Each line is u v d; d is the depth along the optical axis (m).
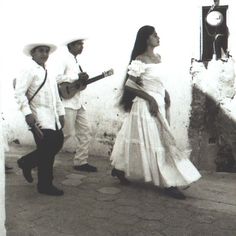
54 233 3.16
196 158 5.23
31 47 4.01
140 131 4.11
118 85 5.59
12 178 4.65
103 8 5.61
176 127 5.25
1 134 2.69
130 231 3.25
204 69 5.10
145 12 5.33
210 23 4.99
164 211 3.71
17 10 6.23
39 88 3.96
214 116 5.13
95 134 5.85
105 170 5.13
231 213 3.72
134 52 4.23
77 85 4.87
